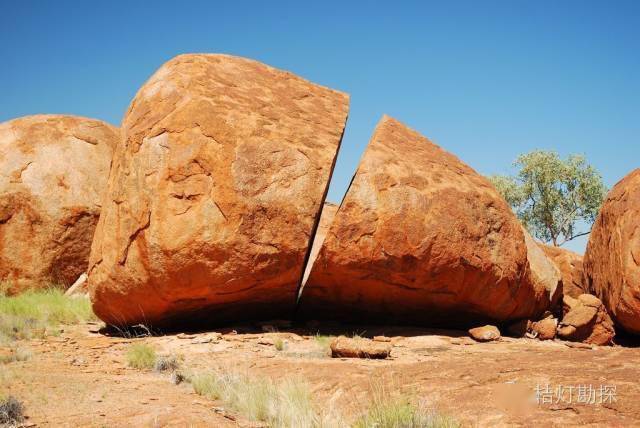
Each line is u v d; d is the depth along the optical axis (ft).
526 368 20.76
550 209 91.97
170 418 18.16
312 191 32.45
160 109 33.76
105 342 31.89
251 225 31.50
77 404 19.67
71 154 51.67
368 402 19.21
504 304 35.63
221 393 21.24
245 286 32.12
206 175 31.78
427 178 34.12
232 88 35.32
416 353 29.35
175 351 29.32
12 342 30.63
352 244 32.04
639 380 18.42
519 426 16.25
